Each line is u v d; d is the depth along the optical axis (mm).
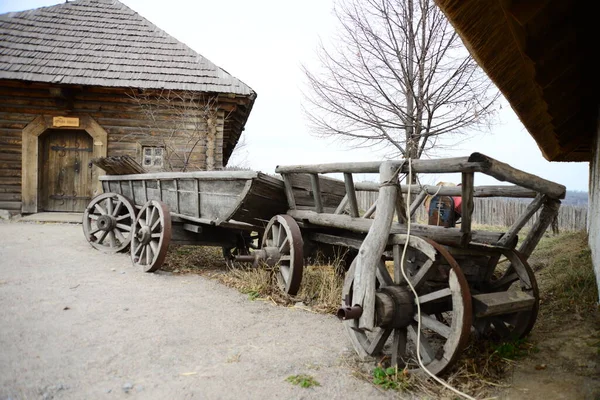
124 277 5566
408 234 3336
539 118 5969
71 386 2666
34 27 12289
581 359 3295
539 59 3797
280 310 4562
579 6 3104
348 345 3672
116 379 2807
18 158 11172
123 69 11477
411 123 10258
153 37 12945
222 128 11797
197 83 11508
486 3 3098
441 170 3197
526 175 3293
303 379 2951
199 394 2674
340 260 5625
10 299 4266
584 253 6391
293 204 5461
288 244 5133
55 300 4355
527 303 3363
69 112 11242
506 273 3967
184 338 3582
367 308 3139
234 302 4742
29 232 8703
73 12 13242
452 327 2949
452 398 2836
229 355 3303
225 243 7031
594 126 6438
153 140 11523
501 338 3779
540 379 3088
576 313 4254
